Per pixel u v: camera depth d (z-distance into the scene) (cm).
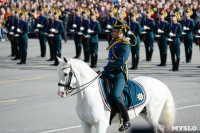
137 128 2505
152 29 5478
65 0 8294
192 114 2809
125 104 1988
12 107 3109
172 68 4741
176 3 6962
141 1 7288
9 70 5047
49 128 2536
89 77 1955
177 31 4688
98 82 1973
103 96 1942
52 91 3662
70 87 1917
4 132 2461
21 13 5600
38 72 4834
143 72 4628
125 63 2003
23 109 3038
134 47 4844
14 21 5881
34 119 2753
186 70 4753
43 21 6209
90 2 7481
